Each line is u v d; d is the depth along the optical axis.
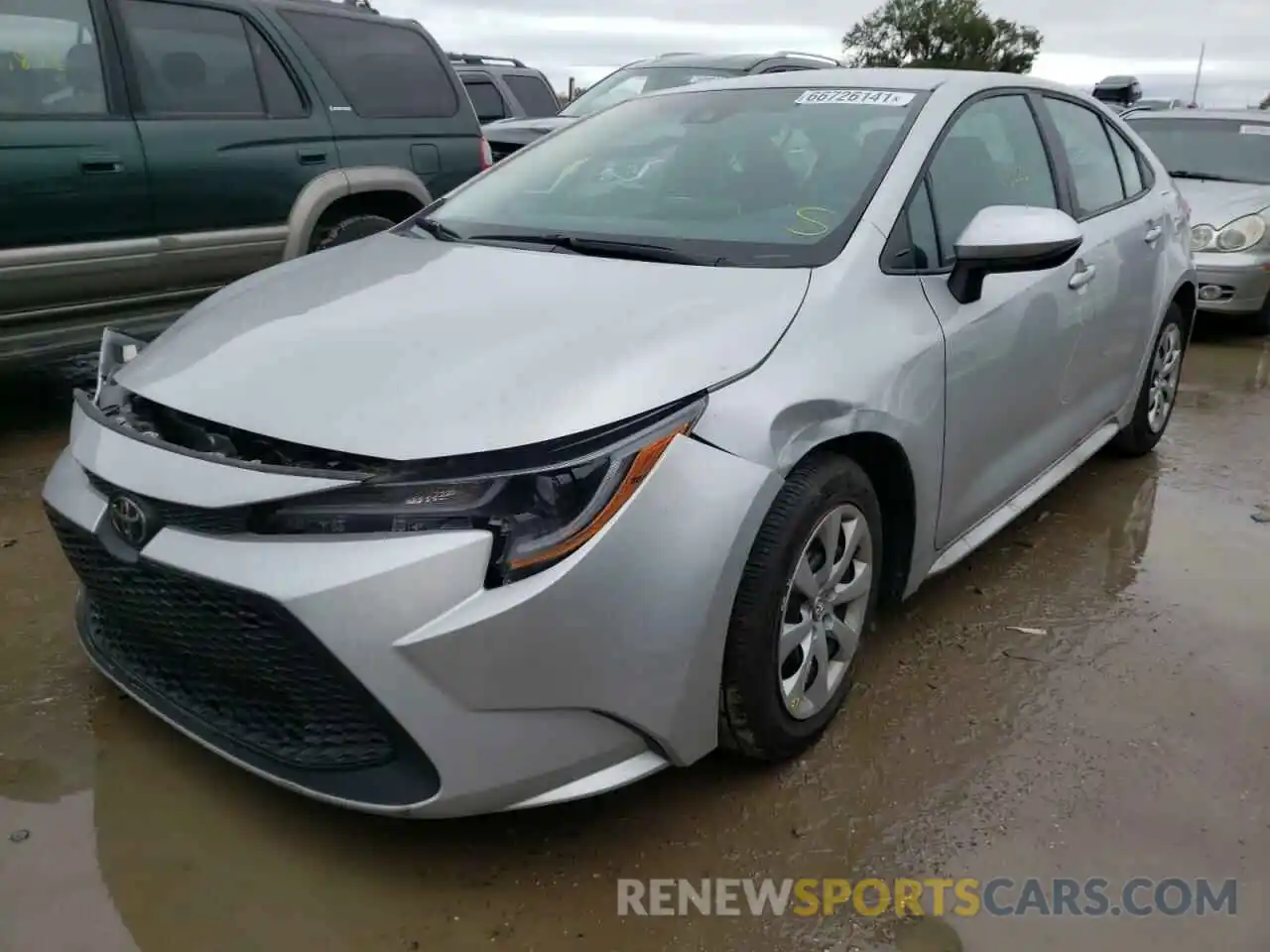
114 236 4.75
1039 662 3.14
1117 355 4.13
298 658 2.04
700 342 2.31
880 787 2.57
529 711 2.05
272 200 5.32
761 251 2.76
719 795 2.53
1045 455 3.67
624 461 2.07
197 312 2.88
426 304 2.55
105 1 4.73
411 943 2.10
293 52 5.48
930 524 2.91
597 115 3.80
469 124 6.38
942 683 3.01
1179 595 3.59
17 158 4.37
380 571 1.96
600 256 2.83
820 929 2.17
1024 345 3.25
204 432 2.24
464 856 2.32
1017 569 3.76
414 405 2.10
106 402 2.58
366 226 5.75
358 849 2.33
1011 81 3.70
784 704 2.47
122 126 4.71
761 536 2.31
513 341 2.29
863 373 2.52
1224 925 2.20
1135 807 2.54
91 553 2.32
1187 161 8.13
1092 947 2.14
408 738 2.01
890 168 2.96
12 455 4.50
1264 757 2.73
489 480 2.00
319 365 2.29
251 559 2.03
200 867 2.27
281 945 2.08
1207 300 7.34
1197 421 5.61
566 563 2.01
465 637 1.96
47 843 2.32
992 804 2.53
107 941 2.08
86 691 2.85
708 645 2.20
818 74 3.62
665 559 2.11
